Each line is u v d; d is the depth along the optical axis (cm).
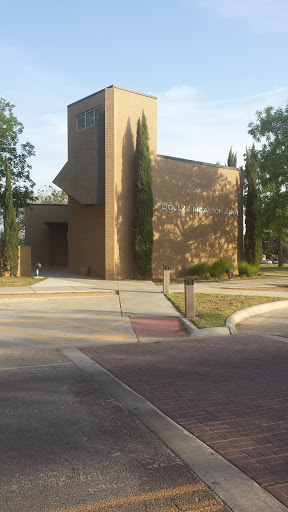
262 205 3206
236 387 577
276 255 8088
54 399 530
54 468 354
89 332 993
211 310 1250
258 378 622
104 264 2386
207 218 2781
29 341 899
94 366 697
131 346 861
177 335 974
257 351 809
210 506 299
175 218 2588
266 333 1004
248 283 2242
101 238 2431
